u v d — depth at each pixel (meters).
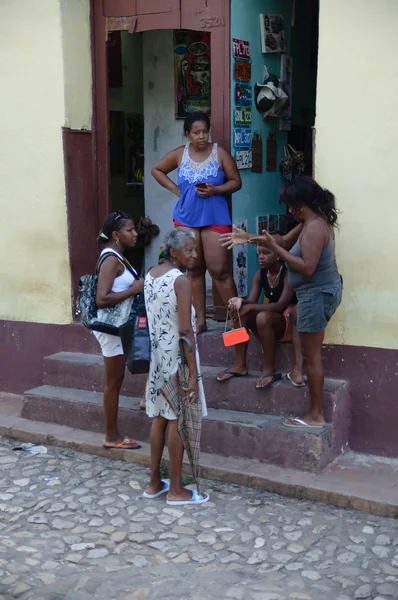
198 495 4.42
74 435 5.37
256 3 5.83
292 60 7.06
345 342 4.86
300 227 4.87
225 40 5.46
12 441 5.50
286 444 4.66
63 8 5.65
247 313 4.93
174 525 4.16
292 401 4.85
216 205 5.24
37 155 5.91
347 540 3.95
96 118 6.07
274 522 4.16
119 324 4.65
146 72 6.93
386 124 4.53
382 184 4.59
